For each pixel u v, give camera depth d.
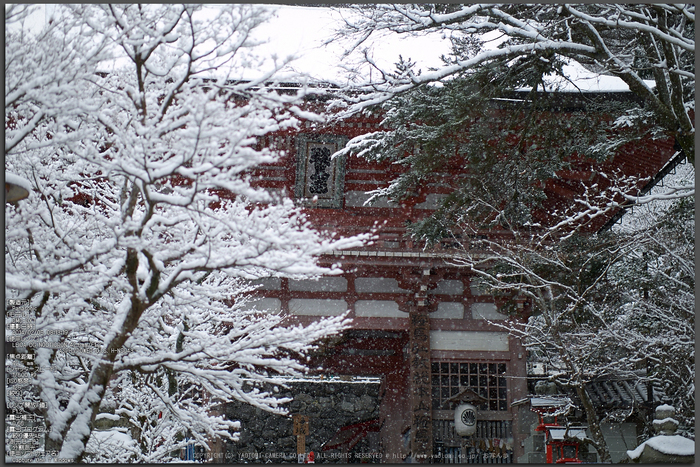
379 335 24.59
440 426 20.48
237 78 9.22
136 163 7.74
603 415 19.55
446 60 13.94
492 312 21.33
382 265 20.41
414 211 21.33
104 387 8.41
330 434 28.03
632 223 19.75
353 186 21.50
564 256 16.16
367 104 13.01
